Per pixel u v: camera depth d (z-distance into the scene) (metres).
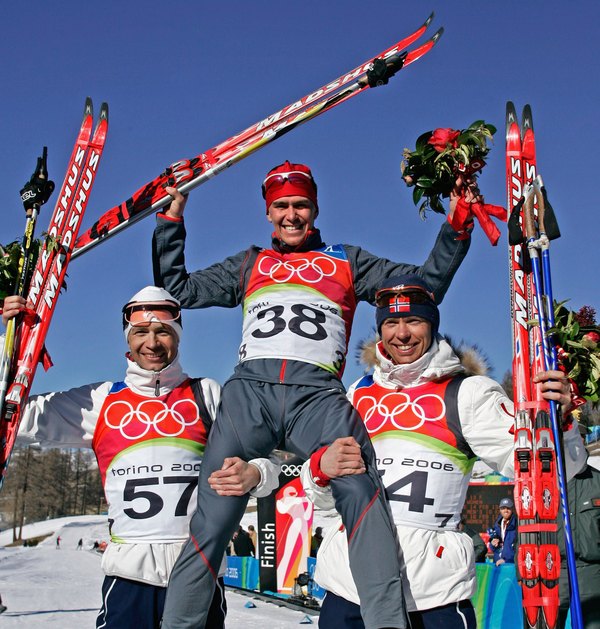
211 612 3.72
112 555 3.85
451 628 3.24
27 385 4.05
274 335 3.71
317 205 4.14
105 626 3.78
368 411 3.63
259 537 11.77
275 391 3.57
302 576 11.02
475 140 3.78
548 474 3.25
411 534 3.33
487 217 3.75
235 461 3.45
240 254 4.16
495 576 6.84
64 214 4.39
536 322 3.39
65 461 94.44
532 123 3.85
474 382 3.54
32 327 4.16
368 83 3.96
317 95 4.14
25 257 4.22
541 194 3.45
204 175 4.14
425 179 3.80
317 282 3.88
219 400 3.86
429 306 3.59
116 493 3.95
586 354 3.53
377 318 3.67
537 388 3.32
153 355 4.07
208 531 3.43
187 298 4.12
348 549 3.23
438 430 3.47
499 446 3.42
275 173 4.04
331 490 3.42
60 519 83.94
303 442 3.52
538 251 3.44
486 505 12.64
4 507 88.50
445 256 3.86
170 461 3.94
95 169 4.46
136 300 4.08
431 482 3.41
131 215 4.27
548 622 3.16
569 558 3.12
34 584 17.75
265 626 8.96
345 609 3.34
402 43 4.04
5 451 3.95
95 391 4.22
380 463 3.50
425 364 3.58
